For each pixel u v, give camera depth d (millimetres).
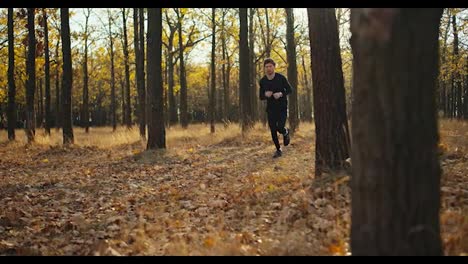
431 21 2787
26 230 5922
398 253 2822
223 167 9859
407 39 2738
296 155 10148
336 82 6398
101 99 57438
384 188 2824
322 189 5906
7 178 9953
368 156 2867
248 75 18312
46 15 22547
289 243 4219
